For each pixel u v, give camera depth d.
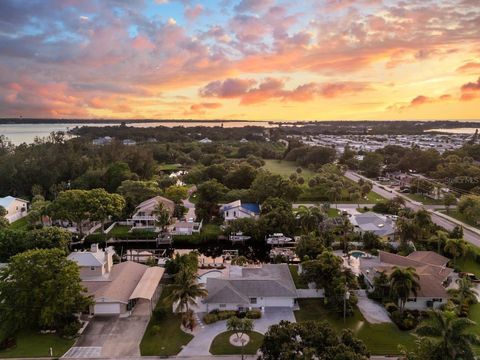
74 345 49.50
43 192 136.88
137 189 121.19
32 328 52.62
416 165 180.50
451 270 69.38
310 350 36.81
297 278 70.88
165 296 63.19
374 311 58.22
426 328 39.12
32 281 52.19
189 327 53.41
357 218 97.94
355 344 38.84
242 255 86.81
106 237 94.12
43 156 149.75
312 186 141.00
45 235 79.75
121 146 181.38
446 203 116.56
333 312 57.66
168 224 97.44
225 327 53.72
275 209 97.31
